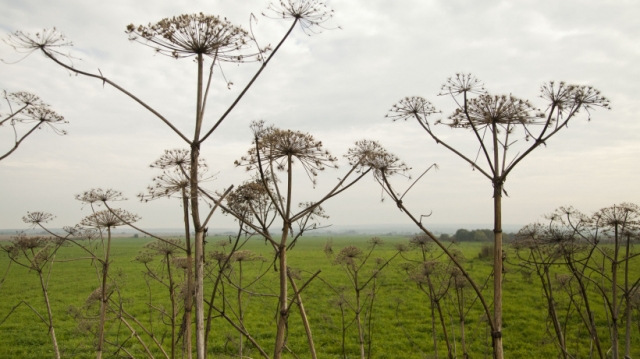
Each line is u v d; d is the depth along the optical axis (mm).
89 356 18188
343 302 8539
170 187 4500
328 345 19594
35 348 19969
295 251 68688
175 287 8008
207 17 4500
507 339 19016
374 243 8547
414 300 27906
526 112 4344
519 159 4246
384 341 19828
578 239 5258
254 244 70750
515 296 27406
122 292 33781
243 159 5250
